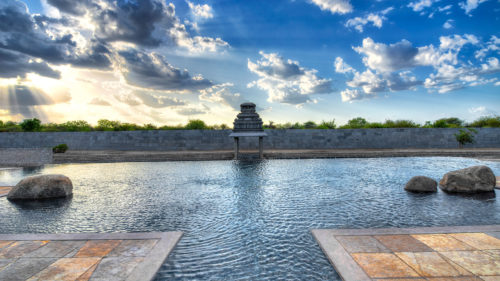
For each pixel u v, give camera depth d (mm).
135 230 4379
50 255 3217
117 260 3084
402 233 3834
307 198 6359
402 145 19594
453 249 3270
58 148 17453
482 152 15109
